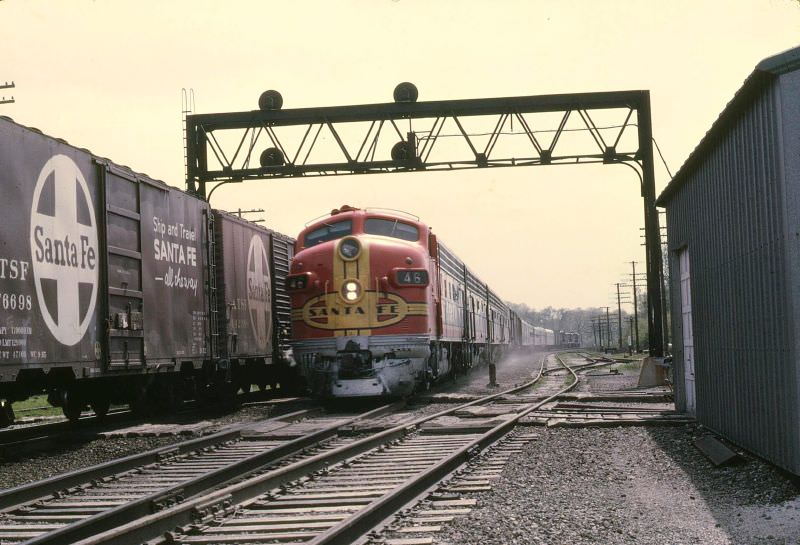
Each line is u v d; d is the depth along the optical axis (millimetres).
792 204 8180
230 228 20188
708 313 12453
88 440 13859
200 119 24203
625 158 23734
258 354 21734
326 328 18812
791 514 7375
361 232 19859
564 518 7457
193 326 17828
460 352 28672
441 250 22875
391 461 11023
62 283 13016
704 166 12289
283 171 24219
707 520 7430
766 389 9344
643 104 23656
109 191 14625
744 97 9422
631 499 8406
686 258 14961
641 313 120062
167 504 8172
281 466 10852
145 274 15734
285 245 25047
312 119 24125
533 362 55500
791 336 8281
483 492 8727
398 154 24141
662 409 17031
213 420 17250
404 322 18766
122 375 15109
